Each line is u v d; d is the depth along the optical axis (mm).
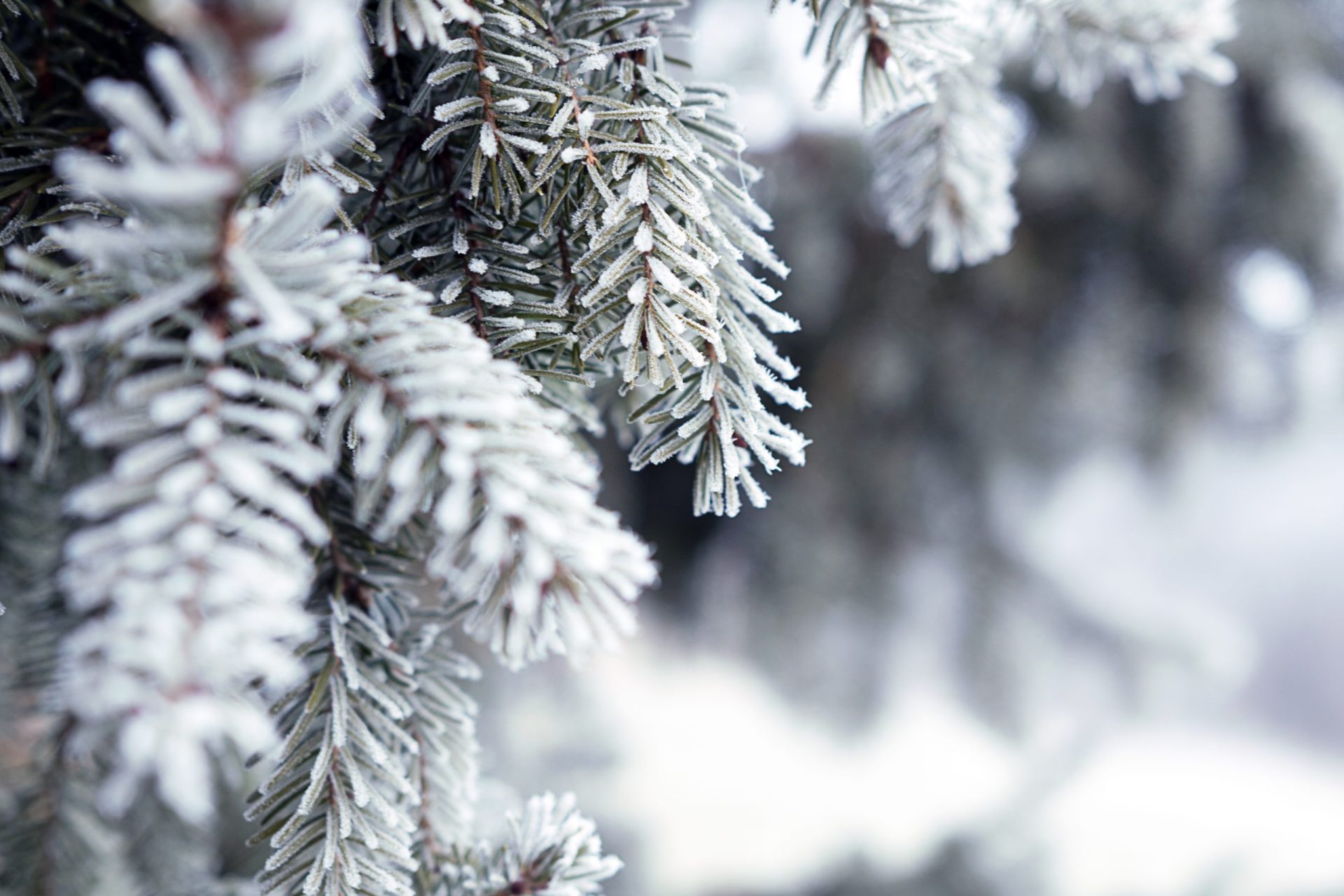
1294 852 2623
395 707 473
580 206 481
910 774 2969
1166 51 604
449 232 486
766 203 1423
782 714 1658
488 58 477
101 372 428
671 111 487
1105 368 1460
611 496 1453
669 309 468
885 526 1477
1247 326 1474
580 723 1726
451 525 407
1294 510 4621
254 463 402
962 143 607
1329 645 5312
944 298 1454
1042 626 1583
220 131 382
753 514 1513
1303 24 1322
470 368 429
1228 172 1347
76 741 388
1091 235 1418
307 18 358
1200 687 1651
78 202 457
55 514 576
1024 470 1571
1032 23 599
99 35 514
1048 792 1636
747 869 2357
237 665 393
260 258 413
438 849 505
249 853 675
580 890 492
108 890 606
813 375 1481
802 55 522
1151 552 2168
